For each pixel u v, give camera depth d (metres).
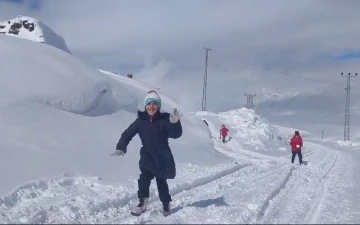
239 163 14.45
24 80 11.86
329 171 14.59
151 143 5.90
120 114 14.23
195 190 8.50
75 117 11.87
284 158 23.50
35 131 9.89
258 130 36.25
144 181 6.05
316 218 6.16
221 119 42.25
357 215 6.49
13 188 7.02
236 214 6.07
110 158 10.16
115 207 6.64
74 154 9.55
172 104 22.88
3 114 9.95
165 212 6.02
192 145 15.34
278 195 8.25
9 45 13.48
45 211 5.86
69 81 12.93
